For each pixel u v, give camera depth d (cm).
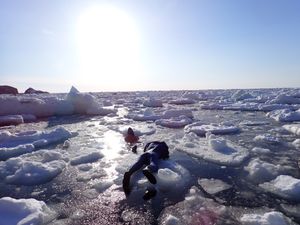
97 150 600
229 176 423
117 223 288
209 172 443
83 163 512
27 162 471
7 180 424
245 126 931
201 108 1730
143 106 2027
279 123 997
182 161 503
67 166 495
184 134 789
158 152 493
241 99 2502
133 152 584
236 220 289
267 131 823
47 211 316
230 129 816
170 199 344
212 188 376
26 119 1256
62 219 301
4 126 1057
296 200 336
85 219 298
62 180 424
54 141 732
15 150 604
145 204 332
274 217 283
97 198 353
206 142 657
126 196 357
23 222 280
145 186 386
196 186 384
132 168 404
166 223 284
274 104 1719
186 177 417
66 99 1571
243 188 375
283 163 483
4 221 287
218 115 1315
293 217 296
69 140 742
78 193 371
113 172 456
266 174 424
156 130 880
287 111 1195
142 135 791
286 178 392
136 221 291
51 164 484
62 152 594
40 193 376
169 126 967
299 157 521
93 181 417
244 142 665
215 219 291
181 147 602
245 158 514
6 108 1305
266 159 509
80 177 436
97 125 1052
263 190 368
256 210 312
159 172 400
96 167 484
